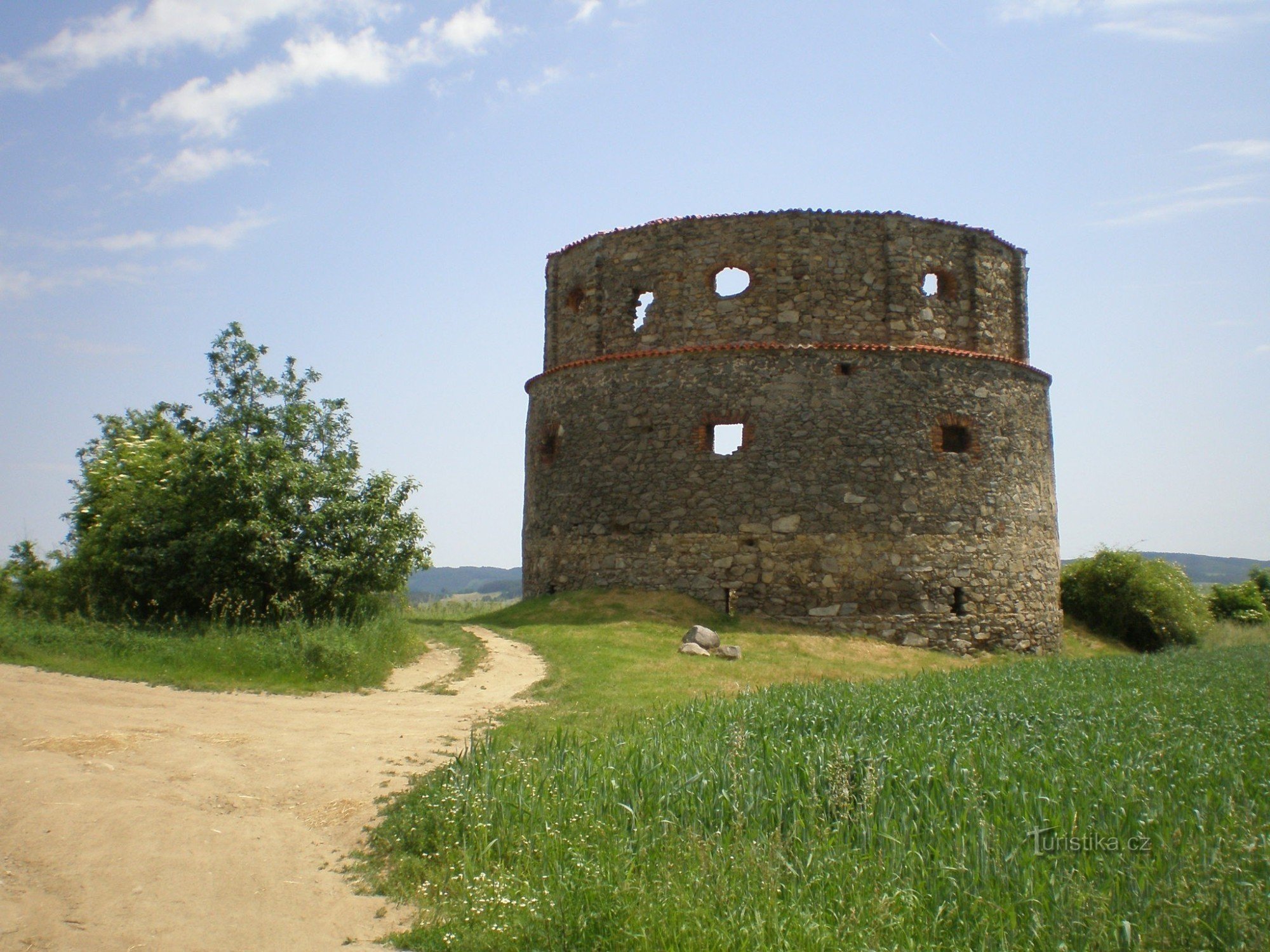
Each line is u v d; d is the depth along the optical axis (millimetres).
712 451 23859
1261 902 6305
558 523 25672
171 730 12000
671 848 7434
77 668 16000
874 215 24531
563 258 27484
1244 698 14469
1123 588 30344
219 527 19000
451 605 40438
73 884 7418
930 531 23344
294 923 7008
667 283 24906
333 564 19047
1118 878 6723
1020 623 24438
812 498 23031
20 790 9320
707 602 23031
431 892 7449
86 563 21266
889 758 9031
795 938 6262
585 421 25406
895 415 23531
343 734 12117
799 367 23562
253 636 17047
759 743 9781
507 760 9523
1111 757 9883
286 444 21438
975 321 25250
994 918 6488
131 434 25812
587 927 6500
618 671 17234
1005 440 24875
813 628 22562
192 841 8305
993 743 10289
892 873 7016
